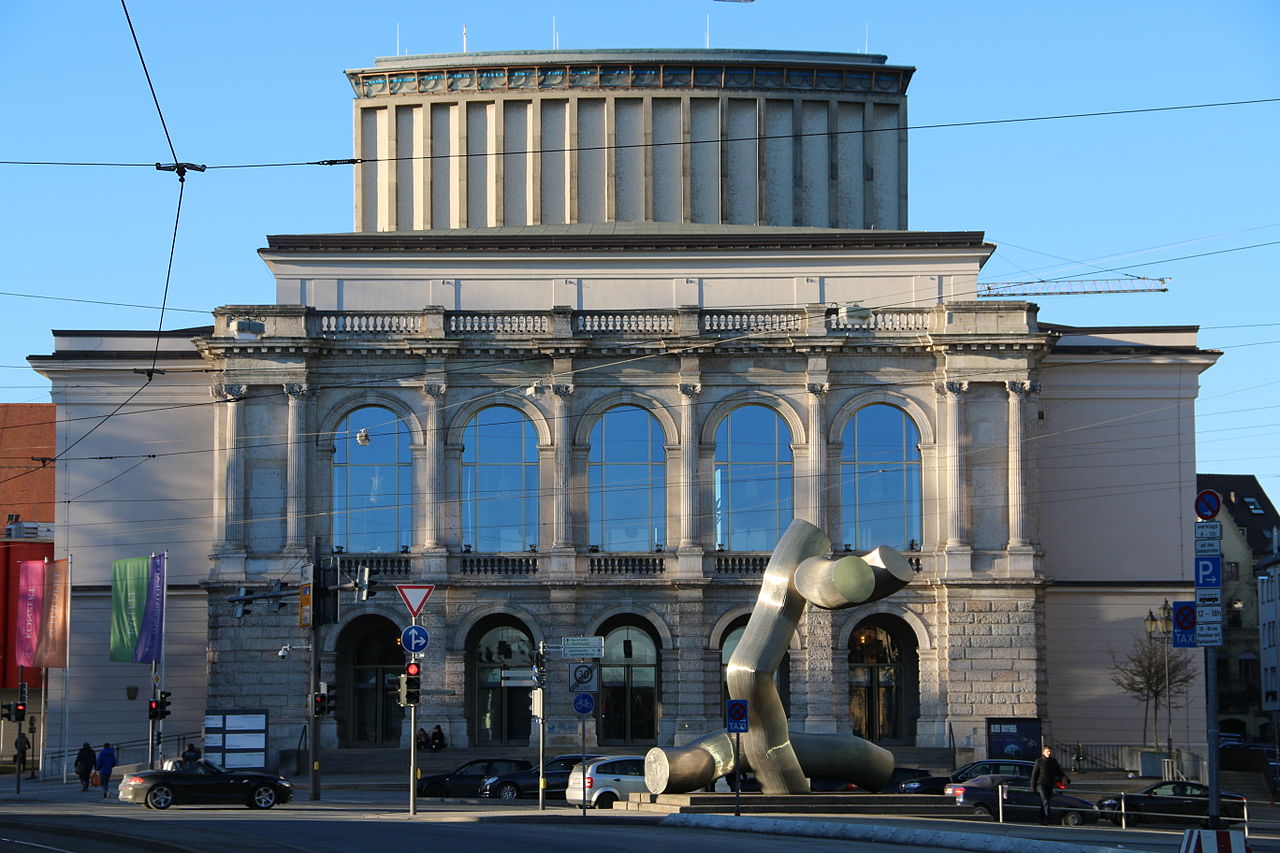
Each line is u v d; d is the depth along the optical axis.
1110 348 83.06
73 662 82.38
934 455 78.81
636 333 79.31
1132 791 68.00
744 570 78.75
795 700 77.50
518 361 79.50
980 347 78.31
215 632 77.56
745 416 79.50
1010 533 77.88
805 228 97.56
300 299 82.81
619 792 57.16
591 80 100.44
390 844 36.44
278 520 78.31
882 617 80.12
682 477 78.81
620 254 83.38
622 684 79.81
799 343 78.62
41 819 45.31
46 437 102.38
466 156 100.69
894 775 62.81
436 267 83.31
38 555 96.50
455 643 78.06
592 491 79.31
